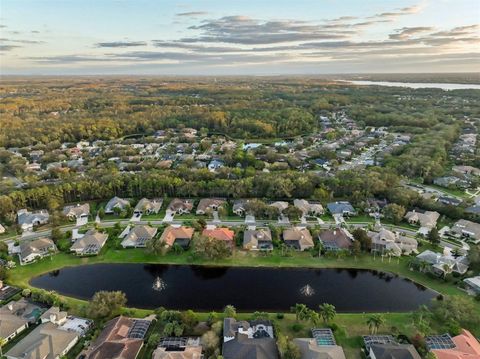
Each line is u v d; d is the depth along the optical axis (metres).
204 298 95.19
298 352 70.94
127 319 83.19
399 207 136.00
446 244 119.75
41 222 138.38
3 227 134.12
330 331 80.12
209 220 139.25
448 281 99.69
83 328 82.88
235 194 156.88
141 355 74.62
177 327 79.31
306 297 95.31
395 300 93.88
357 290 98.44
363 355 74.31
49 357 72.31
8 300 93.31
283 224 135.12
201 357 72.88
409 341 76.81
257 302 93.38
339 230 123.25
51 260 113.12
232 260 112.38
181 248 116.62
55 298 90.56
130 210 146.50
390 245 112.56
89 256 115.38
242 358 70.69
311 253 115.00
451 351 71.88
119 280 103.75
